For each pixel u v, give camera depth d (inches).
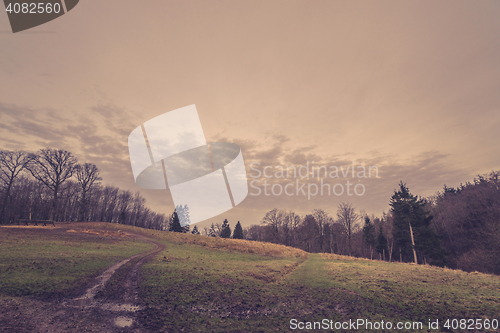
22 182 2044.8
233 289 530.0
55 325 309.1
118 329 312.5
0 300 367.2
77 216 2353.6
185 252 1064.8
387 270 828.0
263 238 2851.9
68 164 1978.3
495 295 511.2
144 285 506.6
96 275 556.7
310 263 1042.1
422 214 1779.0
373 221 2901.1
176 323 346.0
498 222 1305.4
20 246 800.9
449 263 1599.4
